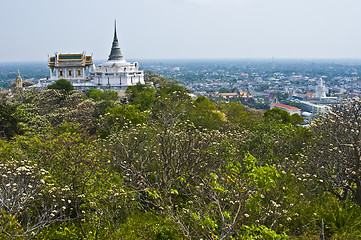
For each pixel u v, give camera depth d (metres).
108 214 24.73
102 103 72.62
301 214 23.78
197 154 28.92
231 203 20.73
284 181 24.92
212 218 21.67
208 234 19.77
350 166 27.95
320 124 30.14
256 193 22.00
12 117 58.47
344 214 24.56
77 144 31.50
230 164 25.56
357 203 27.62
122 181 29.03
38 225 21.22
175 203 27.78
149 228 22.72
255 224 20.20
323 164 28.67
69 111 69.19
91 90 97.06
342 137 28.58
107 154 31.14
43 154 29.84
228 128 49.38
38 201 23.89
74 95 79.75
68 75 120.94
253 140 37.62
